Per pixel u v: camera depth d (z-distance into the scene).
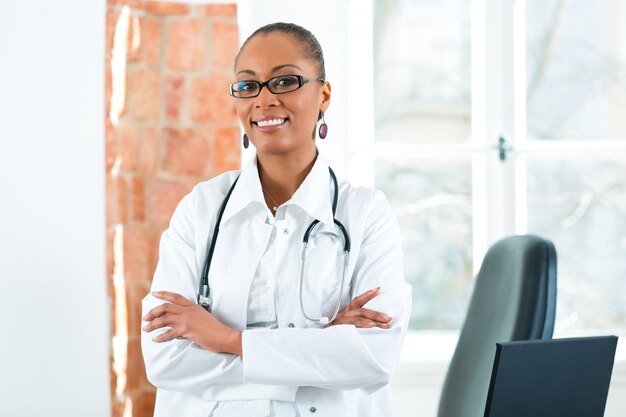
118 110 3.13
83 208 3.06
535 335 1.95
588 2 3.66
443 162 3.62
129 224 3.17
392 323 1.90
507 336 1.99
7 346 2.98
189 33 3.28
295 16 3.43
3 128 3.00
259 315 1.90
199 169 3.28
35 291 3.00
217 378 1.84
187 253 1.99
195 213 2.01
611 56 3.66
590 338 1.52
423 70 3.64
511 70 3.58
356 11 3.62
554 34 3.65
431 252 3.62
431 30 3.64
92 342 3.06
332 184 2.02
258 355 1.80
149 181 3.23
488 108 3.58
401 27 3.63
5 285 2.98
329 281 1.92
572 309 3.64
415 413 3.38
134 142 3.19
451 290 3.62
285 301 1.90
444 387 2.25
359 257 1.99
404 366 3.37
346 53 3.48
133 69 3.19
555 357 1.49
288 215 1.94
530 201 3.62
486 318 2.14
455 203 3.62
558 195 3.62
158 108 3.24
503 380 1.46
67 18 3.06
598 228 3.63
